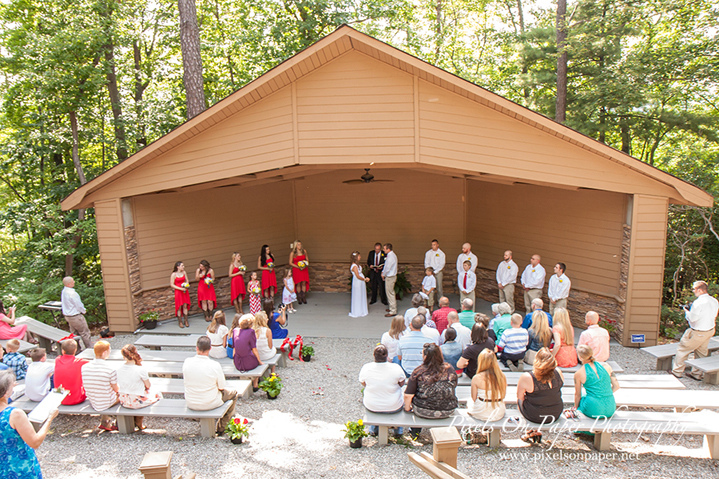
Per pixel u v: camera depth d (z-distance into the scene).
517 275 11.97
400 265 13.70
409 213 13.48
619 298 9.77
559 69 15.88
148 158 10.16
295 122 9.41
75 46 13.77
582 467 5.17
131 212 11.03
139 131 16.98
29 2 14.49
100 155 19.02
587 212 10.31
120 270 10.86
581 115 15.91
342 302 13.02
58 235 14.48
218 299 12.66
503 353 7.44
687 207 12.68
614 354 9.15
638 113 15.32
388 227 13.65
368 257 12.71
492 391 5.41
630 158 8.65
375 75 9.17
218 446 5.78
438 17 22.34
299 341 8.84
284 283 12.02
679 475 5.01
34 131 14.79
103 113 17.14
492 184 12.30
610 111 16.14
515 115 8.88
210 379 5.84
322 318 11.64
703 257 13.77
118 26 15.01
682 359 7.80
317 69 9.24
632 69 14.77
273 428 6.26
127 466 5.32
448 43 22.73
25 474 3.96
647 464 5.23
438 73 8.57
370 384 5.73
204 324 11.42
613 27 15.09
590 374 5.50
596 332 7.11
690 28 15.04
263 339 7.79
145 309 11.38
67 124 16.20
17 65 14.18
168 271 11.75
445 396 5.51
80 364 6.21
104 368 5.98
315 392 7.45
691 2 14.44
